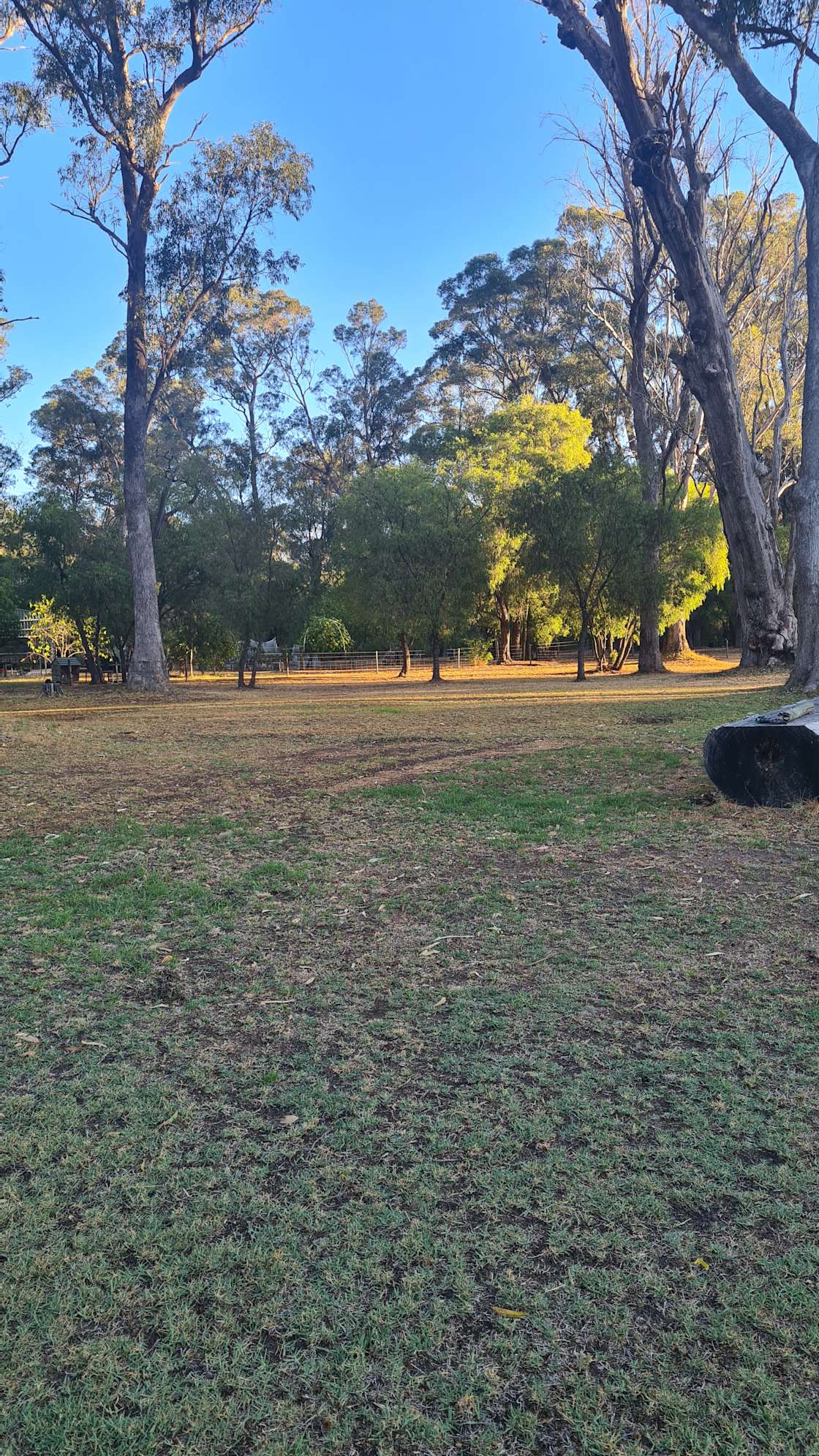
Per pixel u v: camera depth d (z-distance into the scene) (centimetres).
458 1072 315
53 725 1670
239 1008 375
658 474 3500
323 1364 190
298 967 420
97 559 3497
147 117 2564
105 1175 258
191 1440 173
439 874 580
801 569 1596
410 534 3362
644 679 2969
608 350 4088
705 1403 179
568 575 3153
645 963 413
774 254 3391
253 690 3017
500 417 4322
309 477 5678
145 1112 292
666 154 2105
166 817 799
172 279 2800
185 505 3597
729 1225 231
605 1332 197
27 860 639
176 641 3681
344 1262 220
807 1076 306
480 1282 212
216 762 1162
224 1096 302
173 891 548
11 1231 234
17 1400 183
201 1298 209
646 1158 260
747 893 515
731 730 744
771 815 720
